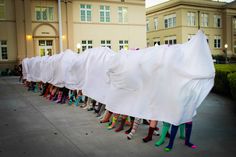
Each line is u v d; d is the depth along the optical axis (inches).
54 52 1059.3
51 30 1050.7
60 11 968.9
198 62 177.0
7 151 187.6
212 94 428.5
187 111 182.5
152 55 196.1
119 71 218.8
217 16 1551.4
